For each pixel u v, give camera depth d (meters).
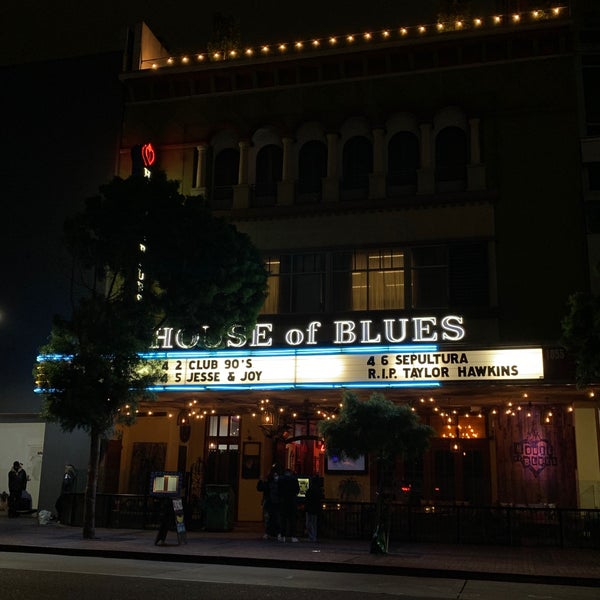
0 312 26.44
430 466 24.02
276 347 21.52
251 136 26.27
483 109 24.34
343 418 16.95
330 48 25.67
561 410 23.09
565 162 23.45
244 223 25.50
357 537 19.77
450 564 14.85
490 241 23.39
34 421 26.38
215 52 27.59
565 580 13.31
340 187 25.22
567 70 24.09
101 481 24.31
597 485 21.73
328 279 24.45
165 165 26.70
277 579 12.76
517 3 25.97
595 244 22.69
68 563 14.20
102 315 19.20
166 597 9.95
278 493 19.28
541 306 22.53
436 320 21.17
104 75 27.75
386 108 25.19
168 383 22.11
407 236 24.03
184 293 18.92
